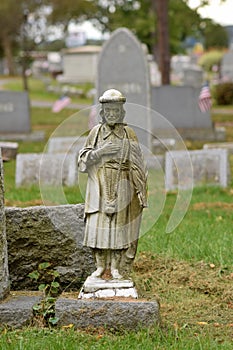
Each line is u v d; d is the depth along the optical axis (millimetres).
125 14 47875
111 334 6668
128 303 6738
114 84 21141
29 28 45625
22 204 12820
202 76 44344
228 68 51344
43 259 7867
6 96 26406
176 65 65312
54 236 7852
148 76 20953
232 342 6531
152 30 46062
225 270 8750
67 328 6707
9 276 7820
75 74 53344
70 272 7867
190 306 7582
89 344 6312
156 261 9094
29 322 6828
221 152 16219
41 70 70125
